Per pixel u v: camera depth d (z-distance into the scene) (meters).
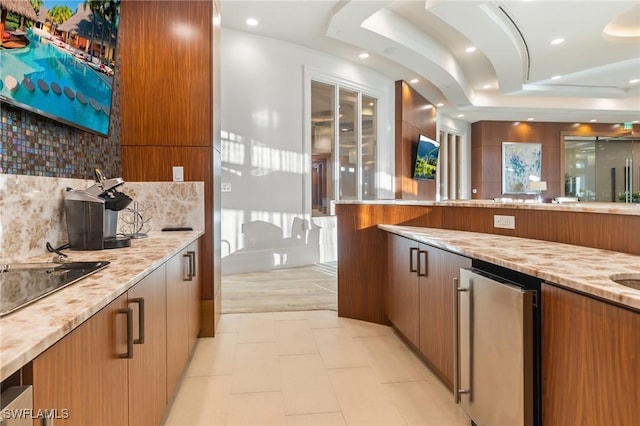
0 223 1.29
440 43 5.54
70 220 1.67
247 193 5.05
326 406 1.87
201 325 2.79
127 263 1.38
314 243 5.82
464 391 1.67
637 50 5.22
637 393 0.89
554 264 1.29
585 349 1.05
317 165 6.01
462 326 1.69
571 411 1.10
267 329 2.97
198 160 2.75
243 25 4.79
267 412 1.82
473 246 1.76
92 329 0.92
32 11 1.36
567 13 4.09
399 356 2.48
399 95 6.92
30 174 1.48
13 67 1.27
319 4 4.21
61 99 1.58
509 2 3.84
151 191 2.69
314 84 5.86
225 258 4.89
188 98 2.73
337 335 2.86
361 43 4.78
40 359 0.69
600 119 9.65
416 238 2.27
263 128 5.16
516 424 1.29
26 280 1.08
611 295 0.94
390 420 1.76
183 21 2.73
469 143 10.25
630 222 1.52
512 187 9.88
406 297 2.54
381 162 6.79
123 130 2.67
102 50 1.94
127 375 1.16
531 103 8.52
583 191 10.23
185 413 1.80
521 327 1.26
